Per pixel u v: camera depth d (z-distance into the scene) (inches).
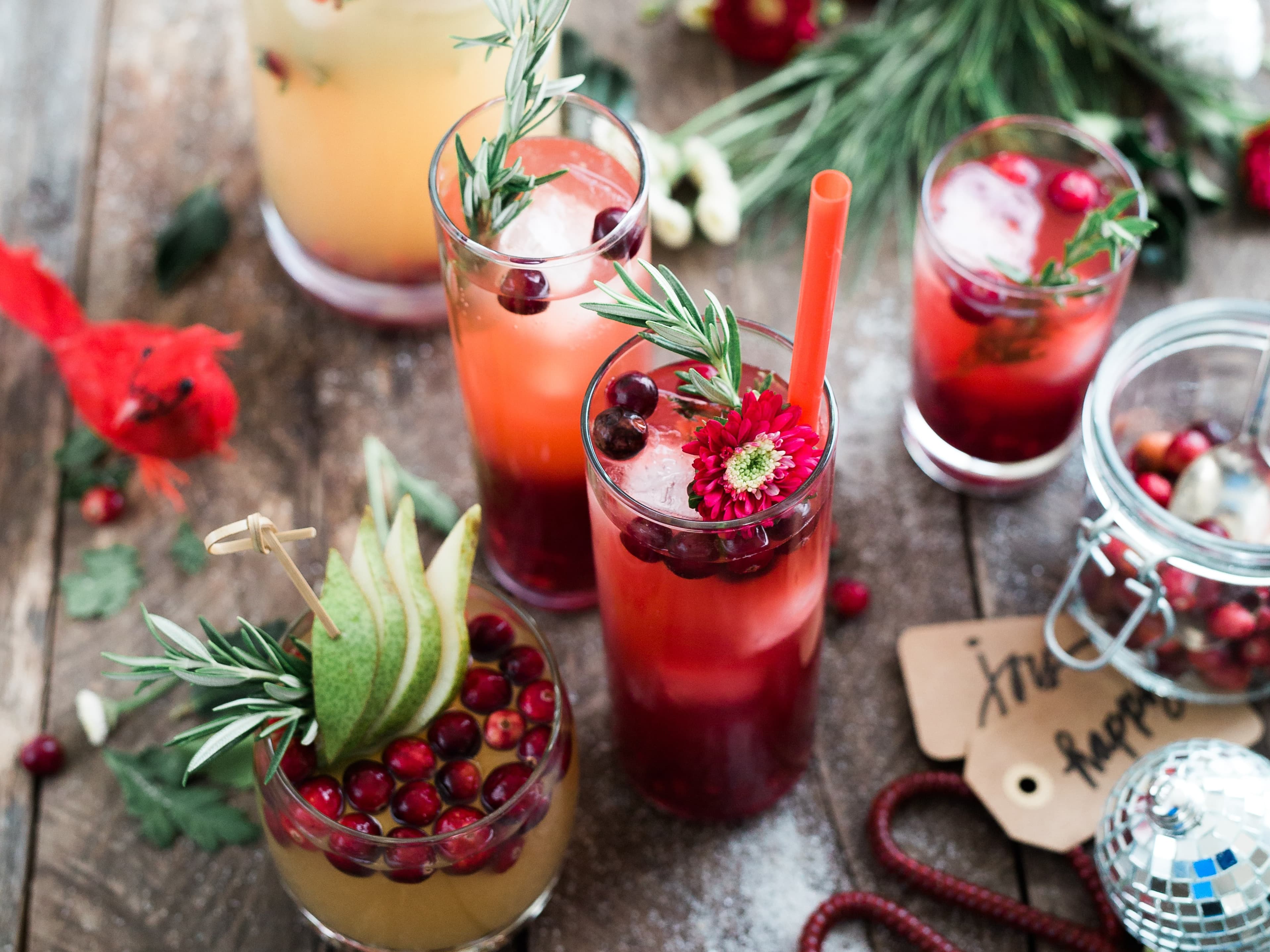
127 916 24.8
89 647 26.7
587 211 24.2
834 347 29.3
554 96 23.0
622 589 22.7
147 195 30.6
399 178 26.6
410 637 22.7
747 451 21.2
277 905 24.9
